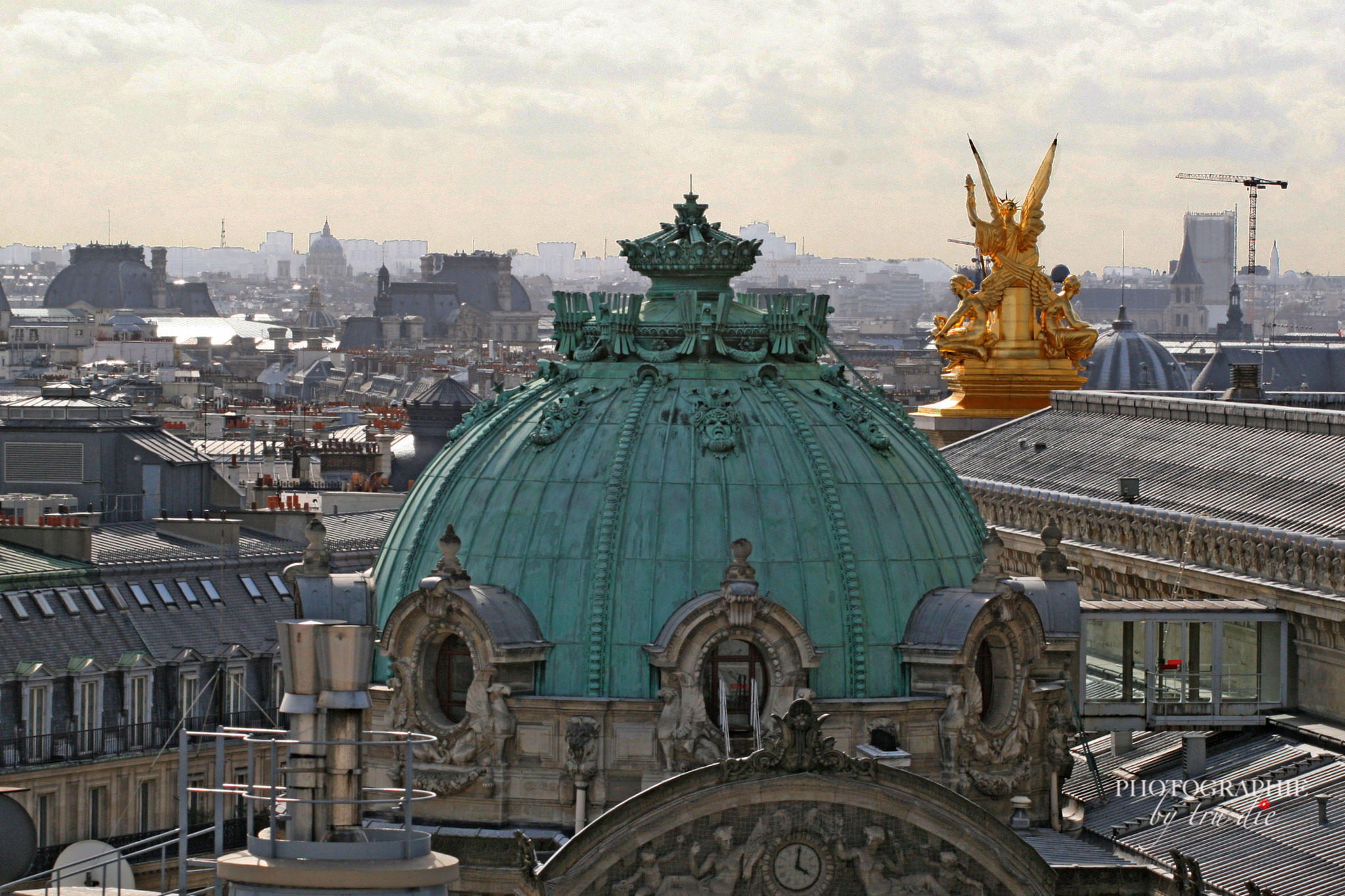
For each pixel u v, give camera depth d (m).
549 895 143.50
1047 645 163.50
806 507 159.88
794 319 168.50
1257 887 150.00
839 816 146.25
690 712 154.62
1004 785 160.62
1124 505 197.75
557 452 163.25
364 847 109.44
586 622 157.25
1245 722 174.88
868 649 158.38
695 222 173.25
